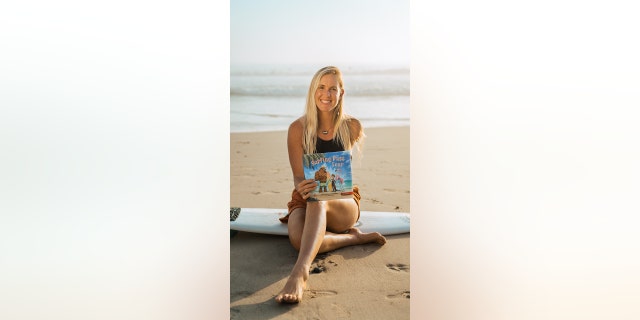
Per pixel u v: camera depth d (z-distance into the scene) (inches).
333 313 96.3
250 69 115.3
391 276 104.7
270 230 118.4
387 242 115.6
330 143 109.5
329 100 108.8
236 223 120.3
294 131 110.4
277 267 107.9
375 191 124.3
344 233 115.3
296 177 112.7
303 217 112.2
